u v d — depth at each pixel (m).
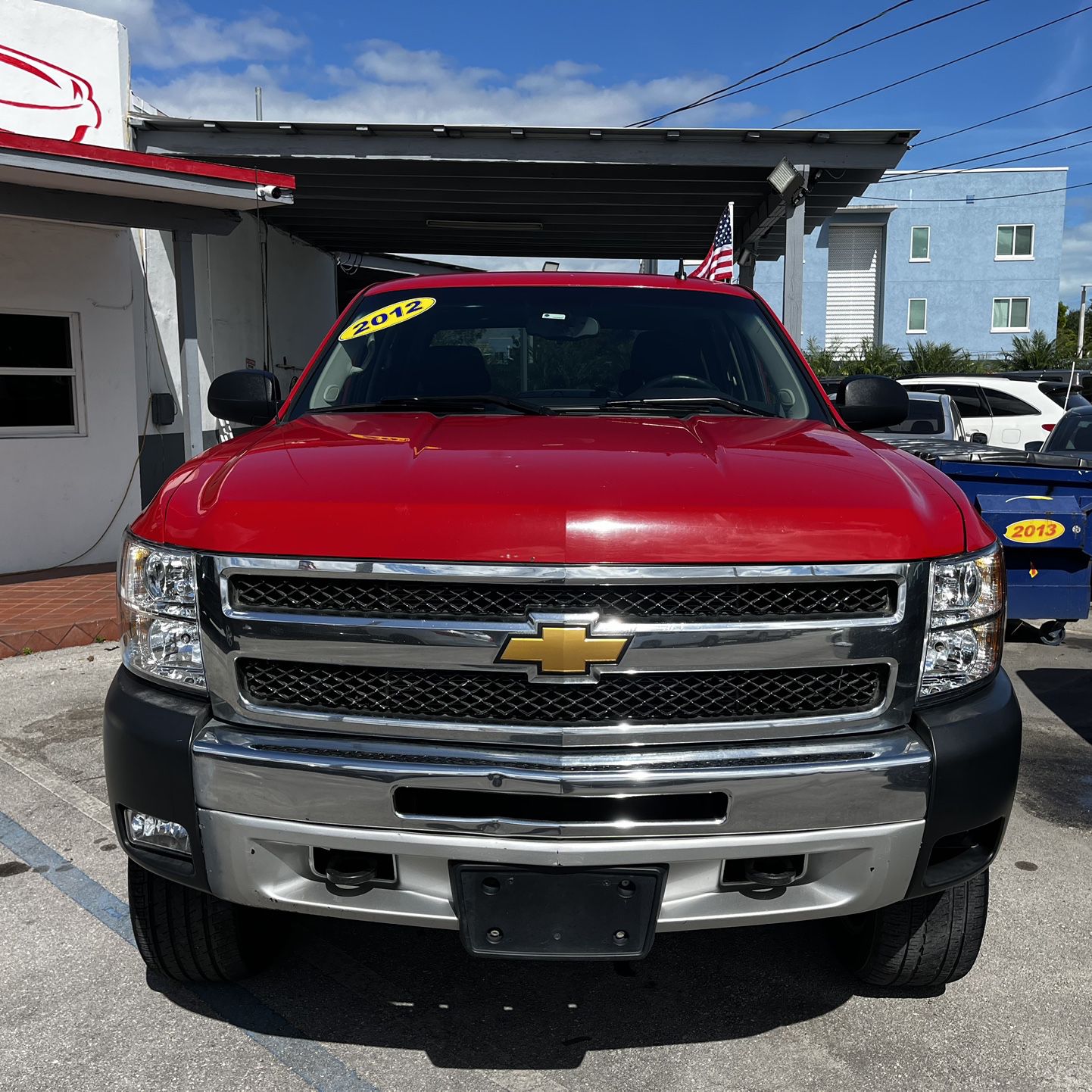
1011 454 7.26
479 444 2.46
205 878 2.20
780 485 2.21
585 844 2.05
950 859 2.30
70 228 8.59
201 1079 2.41
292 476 2.26
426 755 2.06
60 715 5.11
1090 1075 2.45
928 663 2.17
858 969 2.80
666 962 2.95
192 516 2.22
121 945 3.01
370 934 3.08
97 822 3.87
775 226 14.37
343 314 3.70
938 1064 2.49
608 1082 2.41
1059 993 2.81
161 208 7.92
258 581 2.13
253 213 12.90
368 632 2.06
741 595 2.07
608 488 2.13
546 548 2.02
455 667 2.05
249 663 2.15
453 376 3.36
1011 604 6.49
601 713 2.06
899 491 2.26
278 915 2.92
